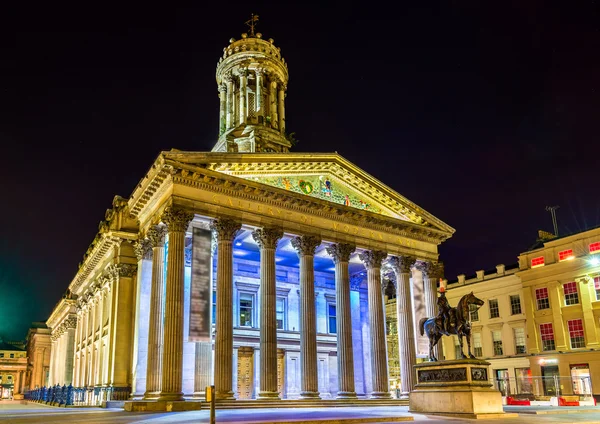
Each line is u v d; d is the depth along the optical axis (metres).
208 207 39.91
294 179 45.50
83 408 40.97
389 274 58.59
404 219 52.81
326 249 47.84
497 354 71.12
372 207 50.47
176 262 37.31
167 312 36.47
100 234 51.81
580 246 63.19
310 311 43.09
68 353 73.19
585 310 61.19
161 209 40.47
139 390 40.66
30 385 121.19
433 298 52.19
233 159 41.28
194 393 39.59
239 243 48.94
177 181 38.97
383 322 47.31
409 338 48.88
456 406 26.30
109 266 47.84
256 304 52.50
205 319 37.44
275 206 43.50
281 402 38.56
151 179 40.41
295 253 52.06
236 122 60.97
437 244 54.75
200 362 40.62
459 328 28.11
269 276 41.50
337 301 45.84
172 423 21.88
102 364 49.25
